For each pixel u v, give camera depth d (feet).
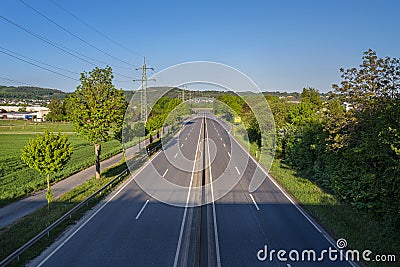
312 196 63.10
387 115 44.19
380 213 47.88
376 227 46.16
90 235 44.37
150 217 52.03
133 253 38.65
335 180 59.47
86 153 129.59
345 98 59.31
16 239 41.39
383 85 56.49
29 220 49.73
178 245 40.98
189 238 43.27
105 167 99.50
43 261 36.58
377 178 46.24
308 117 91.09
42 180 78.48
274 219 50.93
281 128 109.09
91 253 38.68
